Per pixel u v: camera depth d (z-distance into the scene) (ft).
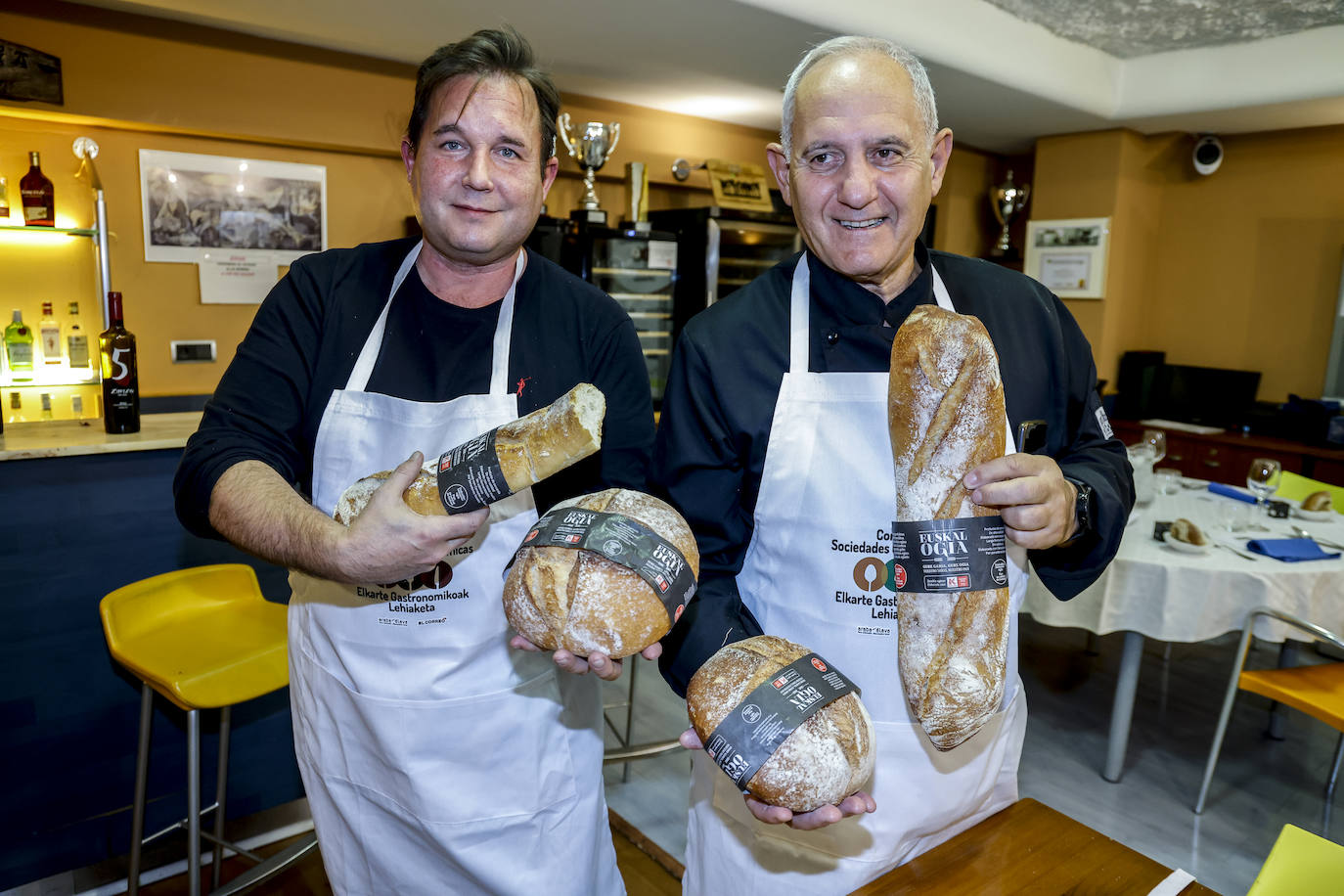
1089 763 9.56
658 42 10.91
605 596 3.04
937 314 3.22
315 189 11.94
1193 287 17.22
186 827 7.09
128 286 10.75
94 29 9.70
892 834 3.67
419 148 3.95
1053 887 3.02
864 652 3.59
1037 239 17.11
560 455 3.07
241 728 7.51
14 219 9.88
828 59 3.34
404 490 3.12
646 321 13.53
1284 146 15.84
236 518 3.48
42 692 6.75
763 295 3.90
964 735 2.94
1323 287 15.64
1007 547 3.66
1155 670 12.16
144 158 10.62
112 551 7.03
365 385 4.18
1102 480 3.56
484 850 4.21
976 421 3.04
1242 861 7.84
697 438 3.85
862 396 3.59
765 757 2.68
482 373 4.22
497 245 3.91
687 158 15.65
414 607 4.04
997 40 12.15
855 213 3.34
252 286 11.62
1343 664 8.43
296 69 11.15
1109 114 14.70
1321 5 11.56
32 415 10.15
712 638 3.52
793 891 3.80
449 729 4.10
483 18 9.94
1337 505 10.62
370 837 4.38
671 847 7.82
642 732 9.90
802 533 3.67
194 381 11.39
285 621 6.59
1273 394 16.43
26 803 6.75
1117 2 11.64
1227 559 8.29
